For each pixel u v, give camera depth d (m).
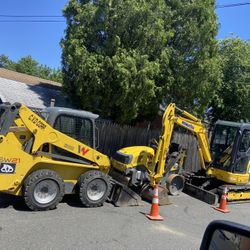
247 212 10.68
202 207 10.46
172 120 10.66
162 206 9.90
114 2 14.91
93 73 14.44
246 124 12.02
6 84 18.84
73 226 7.03
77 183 8.68
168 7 16.20
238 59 20.42
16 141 7.56
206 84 17.06
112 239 6.57
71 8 16.17
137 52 14.83
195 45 16.55
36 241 6.04
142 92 14.58
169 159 11.38
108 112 15.41
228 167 11.84
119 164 10.72
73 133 8.61
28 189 7.57
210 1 16.53
